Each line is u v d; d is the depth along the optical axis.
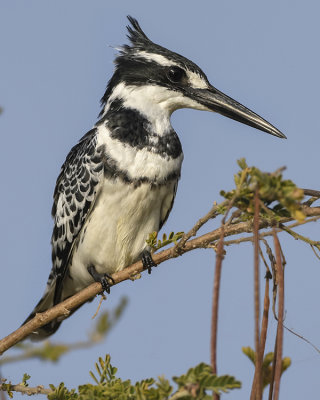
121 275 8.47
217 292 4.23
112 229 9.76
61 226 10.27
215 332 4.18
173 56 10.25
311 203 6.20
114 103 10.21
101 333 7.30
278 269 4.53
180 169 9.95
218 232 6.58
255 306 4.06
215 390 4.14
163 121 9.91
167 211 10.16
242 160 4.91
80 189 9.78
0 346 7.66
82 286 10.65
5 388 6.84
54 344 7.03
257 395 4.06
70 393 6.32
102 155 9.55
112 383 5.43
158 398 4.46
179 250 6.86
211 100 10.14
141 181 9.46
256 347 4.05
